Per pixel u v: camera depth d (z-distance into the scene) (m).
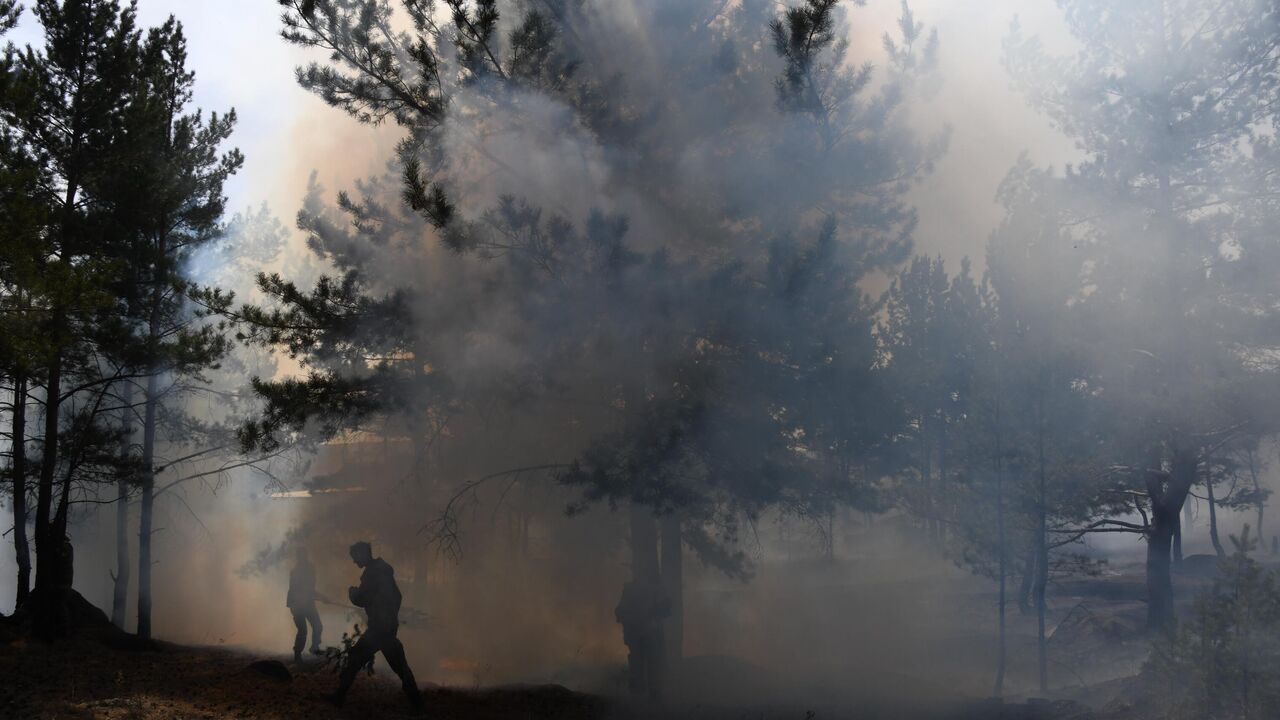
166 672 11.67
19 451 16.08
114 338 15.76
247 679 11.36
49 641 13.68
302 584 15.77
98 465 17.03
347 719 9.86
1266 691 7.71
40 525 15.06
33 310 12.55
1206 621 8.16
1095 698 12.02
